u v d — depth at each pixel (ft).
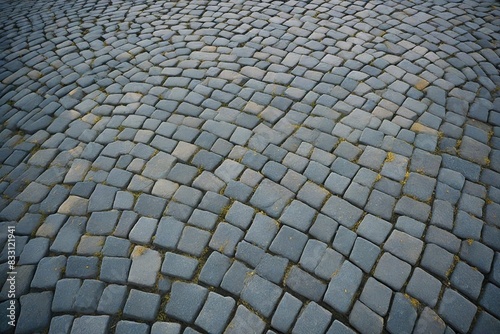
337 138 11.49
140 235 9.32
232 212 9.70
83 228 9.56
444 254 8.75
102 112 13.04
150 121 12.49
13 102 14.02
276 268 8.59
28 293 8.37
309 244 8.98
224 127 12.07
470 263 8.60
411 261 8.64
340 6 17.95
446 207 9.63
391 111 12.32
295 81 13.70
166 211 9.80
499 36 15.43
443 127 11.73
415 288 8.20
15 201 10.36
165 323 7.82
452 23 16.30
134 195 10.25
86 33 17.70
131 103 13.29
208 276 8.50
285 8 18.16
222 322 7.80
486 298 8.06
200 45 16.01
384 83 13.39
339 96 12.96
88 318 7.93
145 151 11.44
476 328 7.65
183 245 9.07
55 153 11.69
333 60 14.58
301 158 10.96
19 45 17.37
